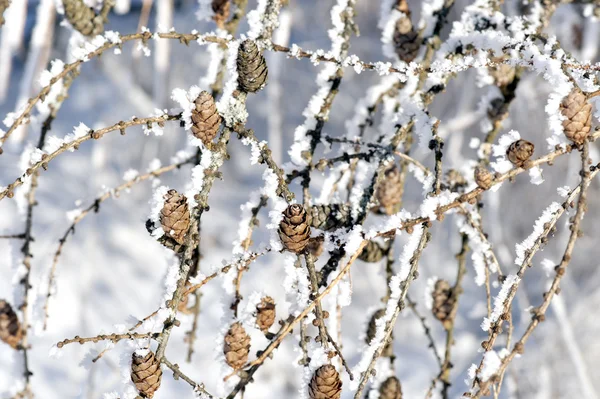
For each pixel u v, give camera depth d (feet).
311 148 5.46
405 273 5.13
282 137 17.34
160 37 5.29
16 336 5.61
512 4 6.13
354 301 13.52
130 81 13.99
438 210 5.10
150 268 13.47
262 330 5.26
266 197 5.37
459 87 11.50
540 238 4.99
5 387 9.17
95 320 11.70
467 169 5.77
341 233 5.25
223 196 16.49
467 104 9.94
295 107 17.72
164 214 5.08
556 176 11.59
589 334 10.25
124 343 5.09
